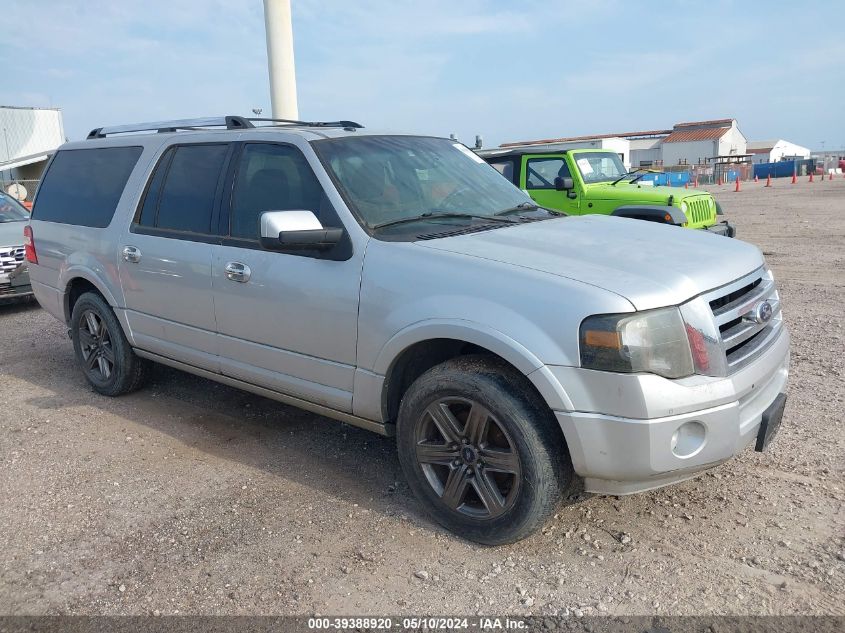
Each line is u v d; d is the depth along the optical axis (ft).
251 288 12.97
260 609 9.37
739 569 9.82
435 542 10.82
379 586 9.78
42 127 95.76
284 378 12.96
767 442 10.63
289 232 11.09
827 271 32.32
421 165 13.85
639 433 9.13
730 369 9.82
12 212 30.94
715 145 232.94
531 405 9.86
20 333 24.90
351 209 11.93
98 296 17.11
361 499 12.22
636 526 11.00
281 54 39.70
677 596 9.31
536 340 9.50
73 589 9.92
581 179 33.63
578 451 9.50
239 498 12.37
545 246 11.14
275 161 13.29
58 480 13.25
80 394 18.15
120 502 12.35
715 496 11.76
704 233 12.80
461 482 10.69
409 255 11.03
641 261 10.44
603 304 9.23
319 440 14.82
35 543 11.11
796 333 21.34
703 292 9.92
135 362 17.19
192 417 16.30
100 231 16.56
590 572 9.91
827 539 10.41
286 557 10.53
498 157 36.76
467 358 10.62
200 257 13.94
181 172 15.05
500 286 10.01
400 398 11.84
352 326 11.49
